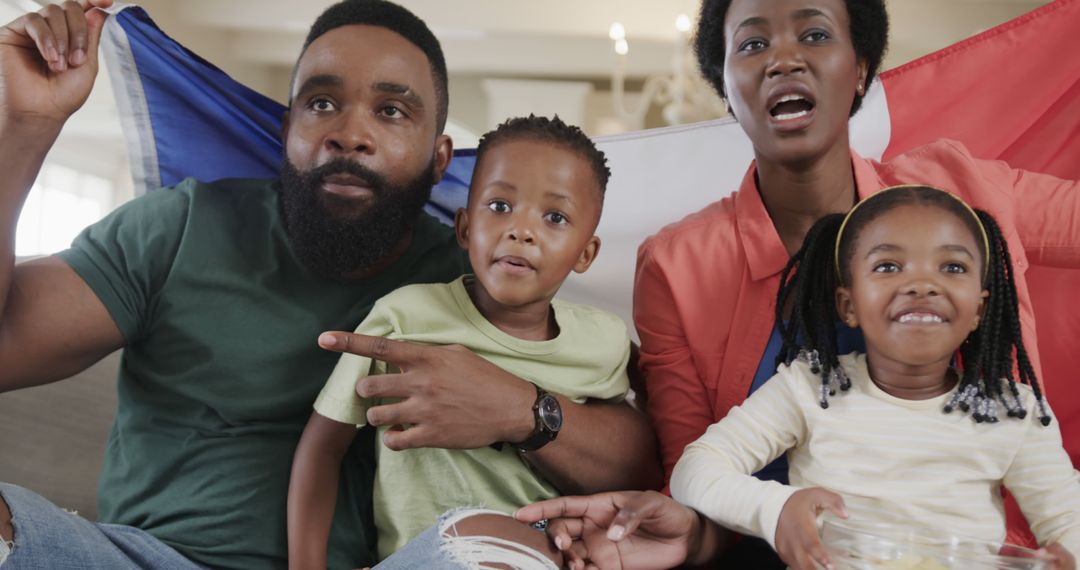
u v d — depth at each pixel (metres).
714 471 1.14
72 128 4.86
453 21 6.04
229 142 1.54
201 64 1.49
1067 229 1.36
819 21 1.26
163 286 1.27
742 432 1.19
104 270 1.23
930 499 1.09
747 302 1.33
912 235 1.11
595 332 1.30
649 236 1.61
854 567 0.92
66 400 1.51
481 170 1.25
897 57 6.24
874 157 1.56
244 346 1.25
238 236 1.31
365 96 1.27
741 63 1.30
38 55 1.10
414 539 1.06
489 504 1.20
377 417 1.10
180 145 1.53
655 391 1.39
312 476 1.19
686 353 1.37
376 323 1.24
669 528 1.12
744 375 1.32
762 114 1.28
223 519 1.20
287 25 5.99
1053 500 1.08
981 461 1.10
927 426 1.12
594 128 7.61
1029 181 1.40
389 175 1.28
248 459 1.24
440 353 1.12
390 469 1.21
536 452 1.18
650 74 6.97
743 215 1.35
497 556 1.02
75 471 1.50
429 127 1.32
